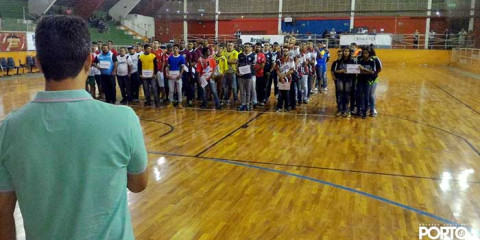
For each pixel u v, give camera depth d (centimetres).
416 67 2169
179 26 3036
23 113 110
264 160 530
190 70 948
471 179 457
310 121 789
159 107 952
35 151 106
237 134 680
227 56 960
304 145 608
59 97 110
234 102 1016
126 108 120
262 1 2869
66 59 110
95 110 112
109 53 960
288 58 857
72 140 108
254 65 903
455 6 2483
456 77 1659
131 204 381
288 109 898
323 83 1242
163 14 3022
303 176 466
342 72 802
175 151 572
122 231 115
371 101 830
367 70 786
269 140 638
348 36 2308
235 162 521
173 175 468
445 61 2333
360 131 704
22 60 1706
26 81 1433
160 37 3030
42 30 111
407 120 801
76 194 108
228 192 414
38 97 112
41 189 107
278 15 2844
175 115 852
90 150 108
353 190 421
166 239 313
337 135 673
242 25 2928
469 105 981
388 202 388
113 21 2623
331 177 462
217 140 638
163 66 967
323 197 402
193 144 612
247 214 360
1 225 112
